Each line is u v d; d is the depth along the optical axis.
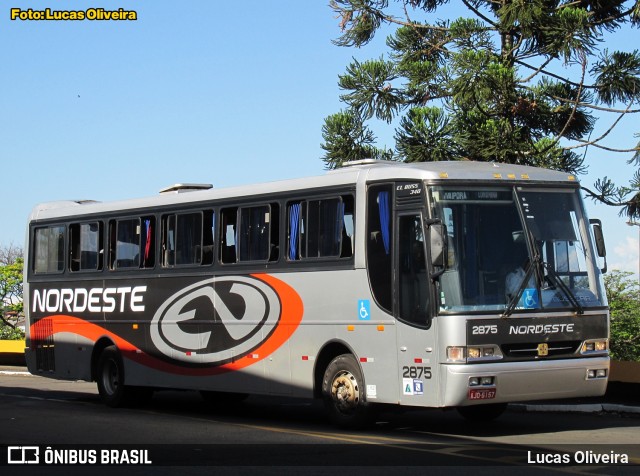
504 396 12.52
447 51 25.78
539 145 24.25
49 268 20.20
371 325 13.45
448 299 12.49
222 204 16.31
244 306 15.64
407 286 12.98
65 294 19.67
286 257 14.95
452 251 12.66
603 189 24.28
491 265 12.78
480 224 12.91
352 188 13.97
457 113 24.42
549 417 15.94
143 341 17.70
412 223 13.02
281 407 18.61
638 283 27.05
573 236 13.50
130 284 18.09
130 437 13.15
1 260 66.50
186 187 17.94
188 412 17.47
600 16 24.92
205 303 16.42
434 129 24.30
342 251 14.00
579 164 24.27
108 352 18.50
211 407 18.62
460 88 23.17
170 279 17.19
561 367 12.86
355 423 13.68
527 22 23.19
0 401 19.52
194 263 16.72
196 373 16.55
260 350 15.29
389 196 13.39
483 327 12.47
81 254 19.41
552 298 13.01
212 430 13.91
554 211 13.47
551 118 24.72
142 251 17.92
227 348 15.92
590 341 13.23
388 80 25.69
